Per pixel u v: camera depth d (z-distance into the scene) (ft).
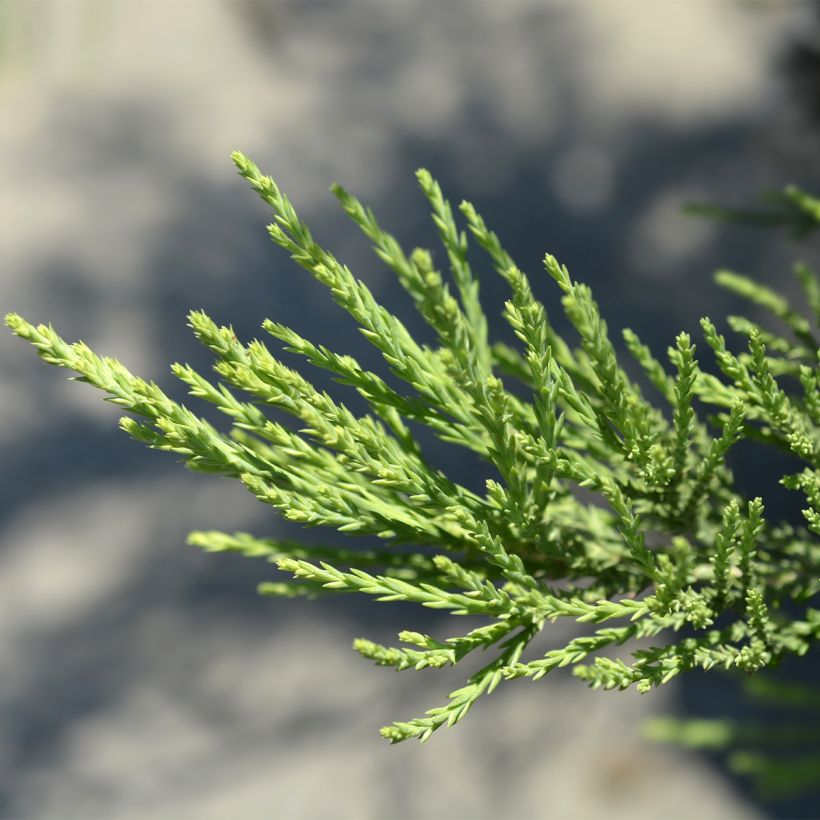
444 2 11.06
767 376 1.45
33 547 7.06
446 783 6.01
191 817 5.86
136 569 6.98
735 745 5.67
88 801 5.97
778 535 1.53
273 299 8.20
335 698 6.38
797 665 5.28
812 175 8.74
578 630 5.56
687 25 10.31
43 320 8.08
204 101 9.93
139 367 7.76
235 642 6.63
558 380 1.45
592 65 10.14
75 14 9.36
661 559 1.44
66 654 6.61
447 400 1.48
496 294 7.88
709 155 9.09
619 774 5.93
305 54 10.46
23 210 8.94
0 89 9.63
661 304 7.81
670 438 1.50
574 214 8.73
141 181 9.21
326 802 5.93
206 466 1.45
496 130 9.64
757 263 7.96
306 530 6.89
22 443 7.55
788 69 9.46
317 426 1.41
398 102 9.97
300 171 9.28
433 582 1.51
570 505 1.53
